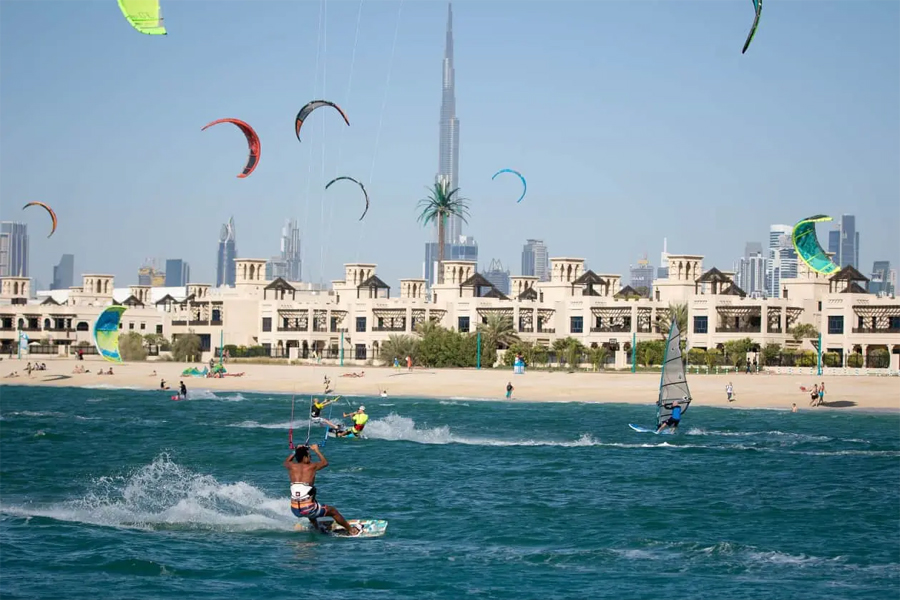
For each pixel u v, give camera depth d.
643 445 68.38
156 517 41.44
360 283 166.75
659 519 43.50
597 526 42.03
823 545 39.16
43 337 177.38
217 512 42.38
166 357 164.12
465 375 125.69
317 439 70.25
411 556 36.53
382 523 39.94
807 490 51.00
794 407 95.25
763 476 55.28
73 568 34.12
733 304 141.00
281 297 171.25
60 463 59.00
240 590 32.25
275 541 38.16
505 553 37.25
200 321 171.75
